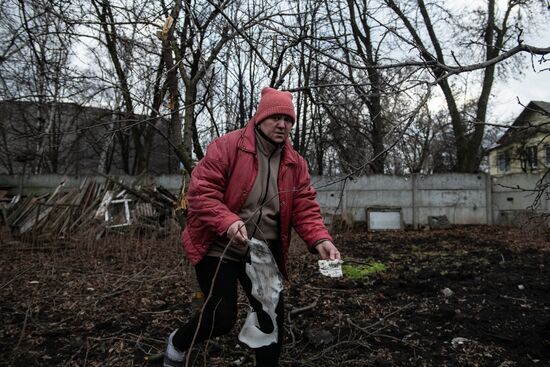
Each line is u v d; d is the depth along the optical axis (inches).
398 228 514.3
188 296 168.9
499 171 935.7
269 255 78.9
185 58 109.4
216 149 81.2
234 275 81.0
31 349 114.0
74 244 322.7
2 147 444.1
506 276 205.9
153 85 107.1
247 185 80.9
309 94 109.7
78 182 512.4
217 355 108.7
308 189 89.0
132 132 679.1
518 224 475.5
